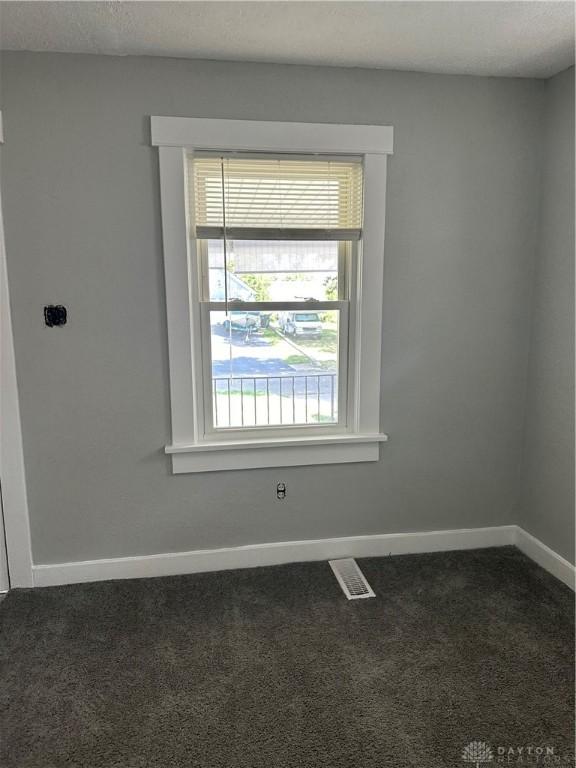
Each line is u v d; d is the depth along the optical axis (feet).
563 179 7.60
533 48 6.75
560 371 7.84
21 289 7.15
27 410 7.43
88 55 6.82
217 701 5.63
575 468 7.61
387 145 7.57
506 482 8.89
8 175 6.89
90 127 6.96
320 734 5.20
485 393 8.59
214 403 8.11
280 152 7.43
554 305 7.91
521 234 8.22
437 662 6.19
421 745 5.07
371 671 6.05
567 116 7.46
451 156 7.82
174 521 8.07
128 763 4.90
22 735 5.22
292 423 8.38
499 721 5.34
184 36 6.33
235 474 8.10
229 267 7.77
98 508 7.84
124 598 7.51
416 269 8.04
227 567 8.30
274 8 5.66
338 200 7.71
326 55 6.94
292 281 7.97
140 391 7.66
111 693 5.74
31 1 5.47
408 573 8.16
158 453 7.86
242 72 7.14
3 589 7.72
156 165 7.16
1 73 6.68
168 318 7.48
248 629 6.81
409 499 8.68
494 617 7.04
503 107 7.83
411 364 8.30
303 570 8.25
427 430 8.54
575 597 7.50
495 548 8.90
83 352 7.43
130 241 7.29
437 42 6.56
